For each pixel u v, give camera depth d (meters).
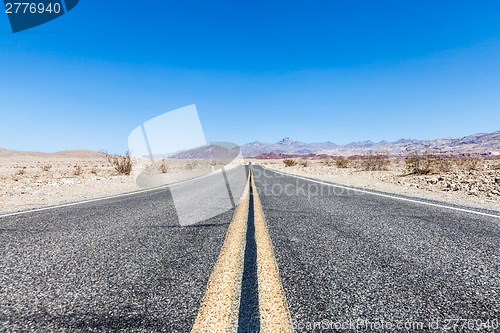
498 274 1.77
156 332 1.11
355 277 1.69
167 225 3.20
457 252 2.21
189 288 1.53
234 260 1.98
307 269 1.82
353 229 2.97
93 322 1.19
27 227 3.14
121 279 1.67
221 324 1.16
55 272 1.80
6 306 1.34
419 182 9.00
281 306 1.32
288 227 3.06
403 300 1.40
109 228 3.07
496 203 5.12
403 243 2.45
